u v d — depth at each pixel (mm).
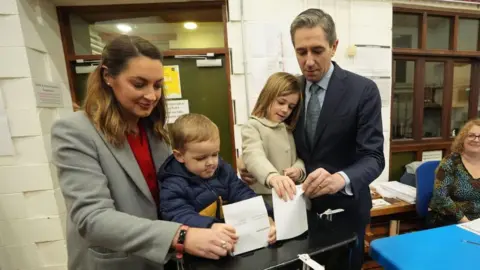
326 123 974
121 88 623
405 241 861
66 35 1732
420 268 719
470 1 2059
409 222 1935
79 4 1681
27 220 1554
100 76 663
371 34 1965
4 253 1557
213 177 805
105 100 663
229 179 840
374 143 930
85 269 709
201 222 619
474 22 2260
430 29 2186
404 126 2285
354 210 997
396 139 2271
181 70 1854
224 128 1937
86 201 573
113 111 668
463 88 2377
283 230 594
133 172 693
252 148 958
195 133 733
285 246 570
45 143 1506
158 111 807
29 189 1521
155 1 1720
